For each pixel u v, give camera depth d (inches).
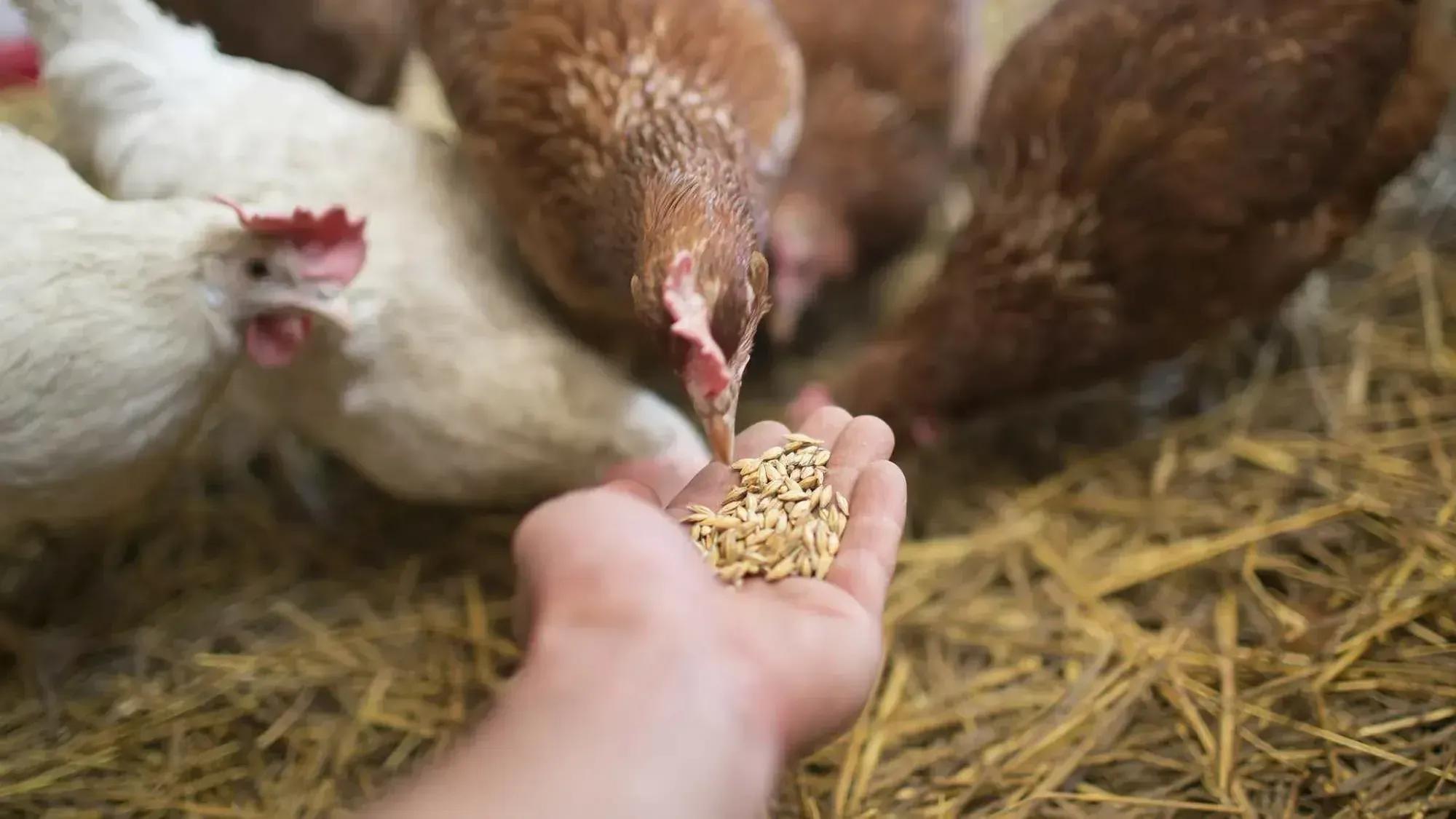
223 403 34.1
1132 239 32.4
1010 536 33.9
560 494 31.7
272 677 31.8
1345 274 38.9
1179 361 37.5
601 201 29.5
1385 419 34.7
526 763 19.7
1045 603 32.3
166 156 31.2
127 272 28.1
